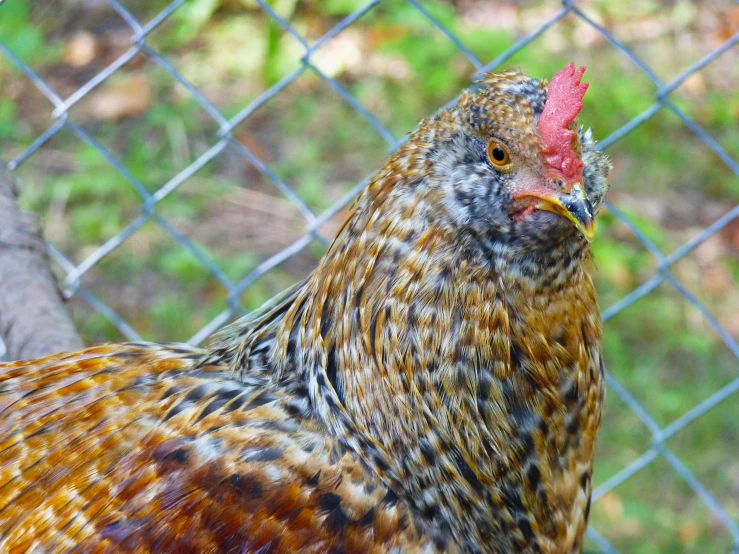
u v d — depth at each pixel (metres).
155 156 6.80
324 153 6.90
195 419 2.39
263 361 2.54
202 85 7.40
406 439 2.36
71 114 7.06
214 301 5.91
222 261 6.12
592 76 7.36
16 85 7.26
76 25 7.76
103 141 6.89
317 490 2.31
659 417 5.51
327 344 2.41
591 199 2.38
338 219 6.39
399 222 2.31
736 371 5.75
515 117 2.26
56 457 2.42
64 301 3.48
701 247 6.37
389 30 7.64
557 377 2.41
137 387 2.53
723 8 8.02
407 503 2.38
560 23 7.84
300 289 2.58
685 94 7.34
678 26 7.92
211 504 2.28
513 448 2.41
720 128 7.16
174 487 2.30
